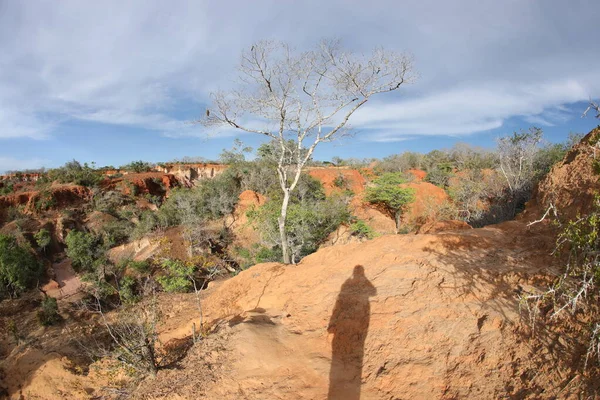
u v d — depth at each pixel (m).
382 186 23.45
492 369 3.91
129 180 42.25
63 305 18.33
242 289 8.71
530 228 6.45
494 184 19.64
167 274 17.25
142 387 5.32
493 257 5.80
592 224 3.32
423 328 4.82
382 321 5.21
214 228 26.03
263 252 18.42
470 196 19.98
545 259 5.31
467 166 32.78
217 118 13.07
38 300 20.56
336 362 4.91
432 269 5.90
